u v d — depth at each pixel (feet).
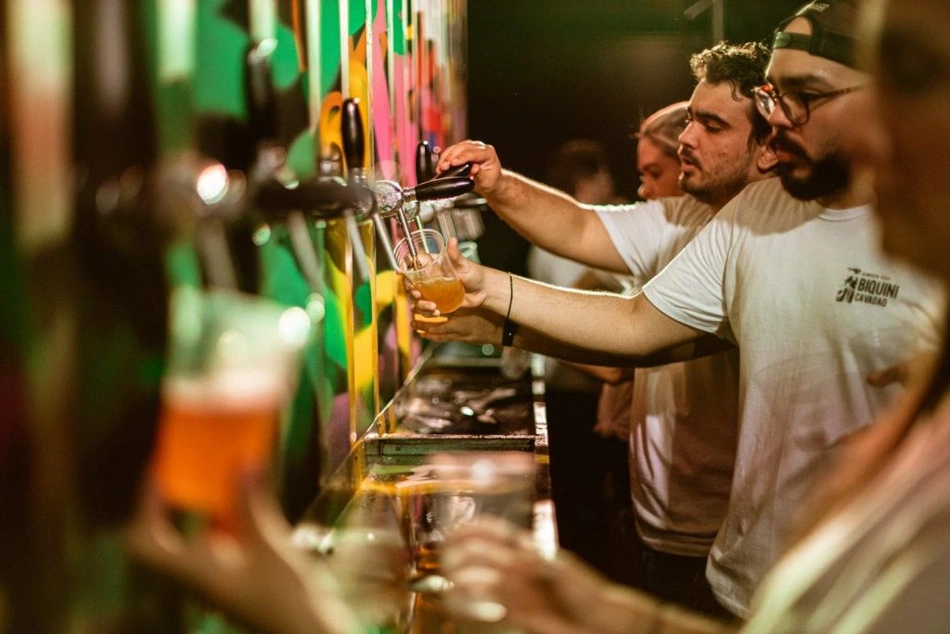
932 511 2.50
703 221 9.53
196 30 4.27
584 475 15.51
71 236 3.26
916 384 3.22
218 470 2.86
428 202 8.18
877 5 2.80
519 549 3.62
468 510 6.23
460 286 7.31
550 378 15.20
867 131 2.93
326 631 2.78
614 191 22.71
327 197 4.37
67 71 3.22
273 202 4.15
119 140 3.50
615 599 3.53
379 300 8.90
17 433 2.94
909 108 2.68
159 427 3.87
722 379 8.54
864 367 6.23
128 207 3.22
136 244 3.28
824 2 6.14
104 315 3.42
